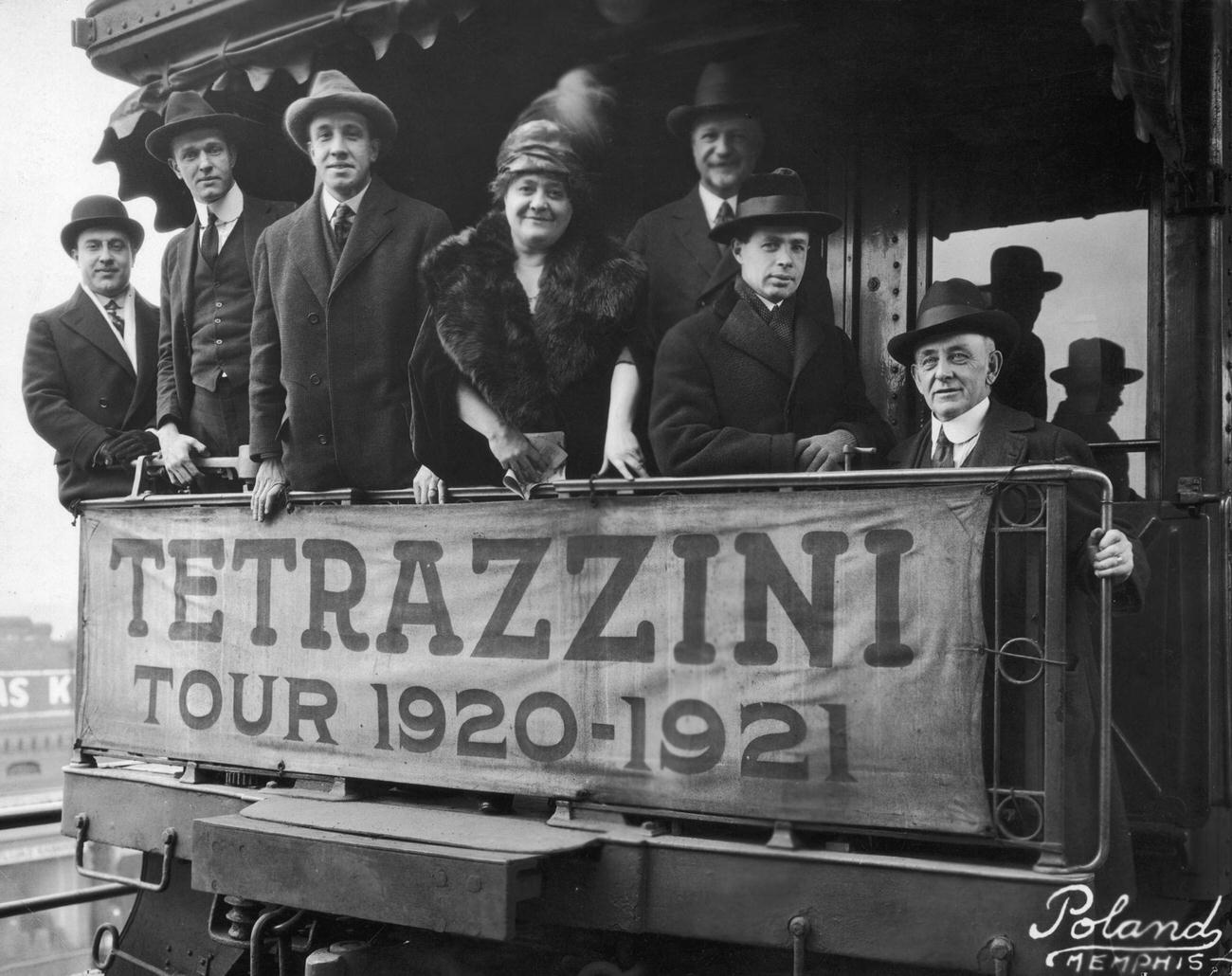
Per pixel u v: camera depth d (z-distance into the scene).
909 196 4.18
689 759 3.18
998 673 2.89
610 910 3.21
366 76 4.30
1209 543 3.65
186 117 4.37
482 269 3.83
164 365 4.74
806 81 3.98
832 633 3.03
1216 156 3.73
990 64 3.92
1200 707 3.62
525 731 3.46
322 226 4.12
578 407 3.76
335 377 4.08
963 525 2.90
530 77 4.05
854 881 2.95
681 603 3.22
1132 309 3.89
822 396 3.57
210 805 4.07
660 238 3.81
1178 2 3.41
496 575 3.54
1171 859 3.53
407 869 3.16
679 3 3.75
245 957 4.06
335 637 3.86
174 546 4.30
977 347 3.41
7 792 11.34
